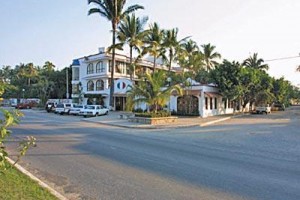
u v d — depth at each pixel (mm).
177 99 38438
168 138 16328
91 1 38219
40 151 11406
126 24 41219
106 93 48875
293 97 115750
